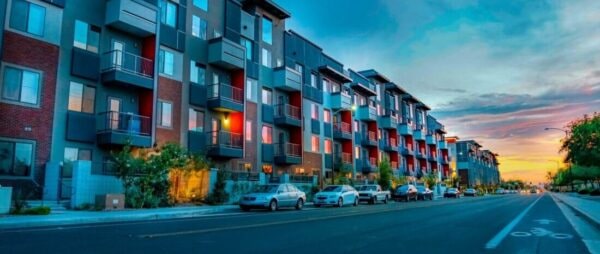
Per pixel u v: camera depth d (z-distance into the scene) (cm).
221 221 1714
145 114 2683
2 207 1736
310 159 4394
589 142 4666
